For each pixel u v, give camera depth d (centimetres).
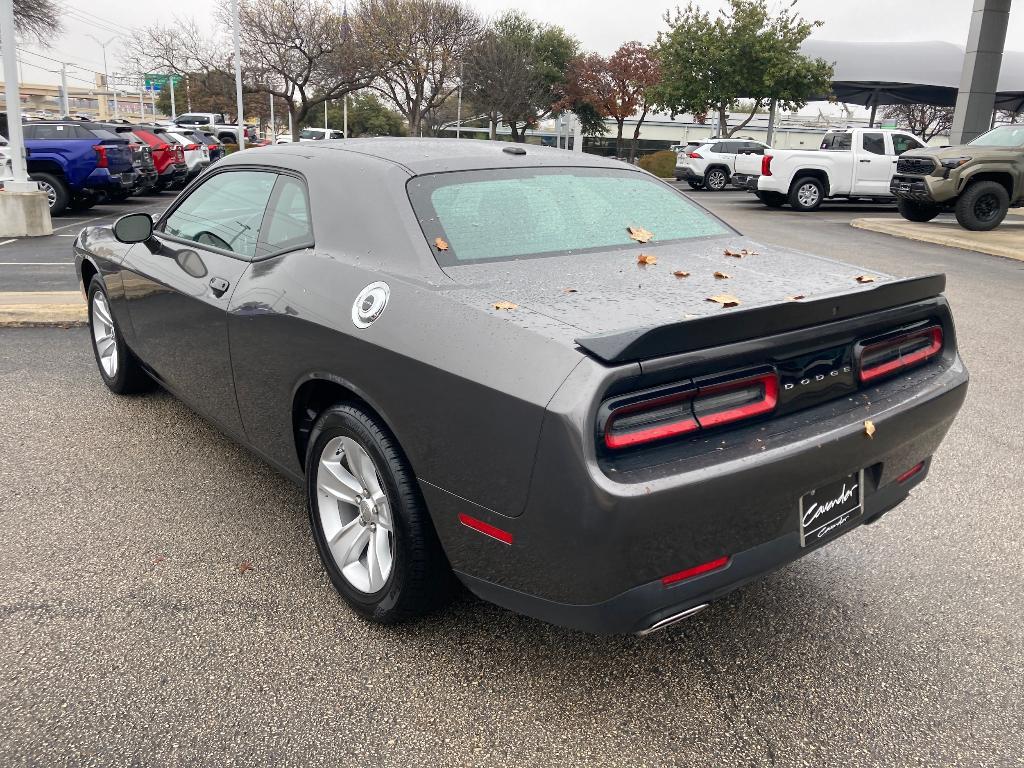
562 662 267
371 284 268
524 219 303
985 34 2092
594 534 202
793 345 231
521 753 227
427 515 255
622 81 5078
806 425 235
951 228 1549
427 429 237
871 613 299
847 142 2030
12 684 248
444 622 287
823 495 244
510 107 4891
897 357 272
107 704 241
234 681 253
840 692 255
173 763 219
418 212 285
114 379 501
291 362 293
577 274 273
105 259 456
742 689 256
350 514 295
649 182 374
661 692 254
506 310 235
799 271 296
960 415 513
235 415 350
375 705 244
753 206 2217
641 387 208
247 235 343
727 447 219
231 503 373
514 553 223
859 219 1722
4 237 1283
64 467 408
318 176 317
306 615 289
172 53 4091
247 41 3719
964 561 336
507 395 213
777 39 3416
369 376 255
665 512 205
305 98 3909
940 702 251
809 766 225
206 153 2542
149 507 368
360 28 3947
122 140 1677
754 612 299
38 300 757
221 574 314
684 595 220
